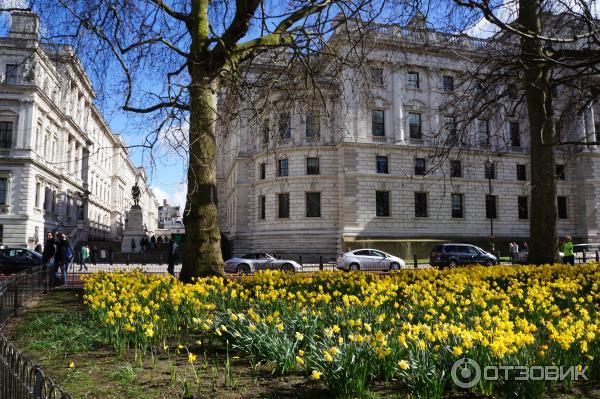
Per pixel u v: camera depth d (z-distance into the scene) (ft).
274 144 50.88
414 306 28.25
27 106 159.84
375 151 152.56
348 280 37.83
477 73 51.93
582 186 173.37
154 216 483.92
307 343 20.51
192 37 42.16
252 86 47.39
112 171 331.77
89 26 34.94
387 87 156.66
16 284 35.29
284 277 41.04
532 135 60.95
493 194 163.94
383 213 153.69
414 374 16.33
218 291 32.45
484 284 34.19
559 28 46.73
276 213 157.17
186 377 18.81
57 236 57.88
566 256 72.69
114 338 23.67
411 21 44.57
